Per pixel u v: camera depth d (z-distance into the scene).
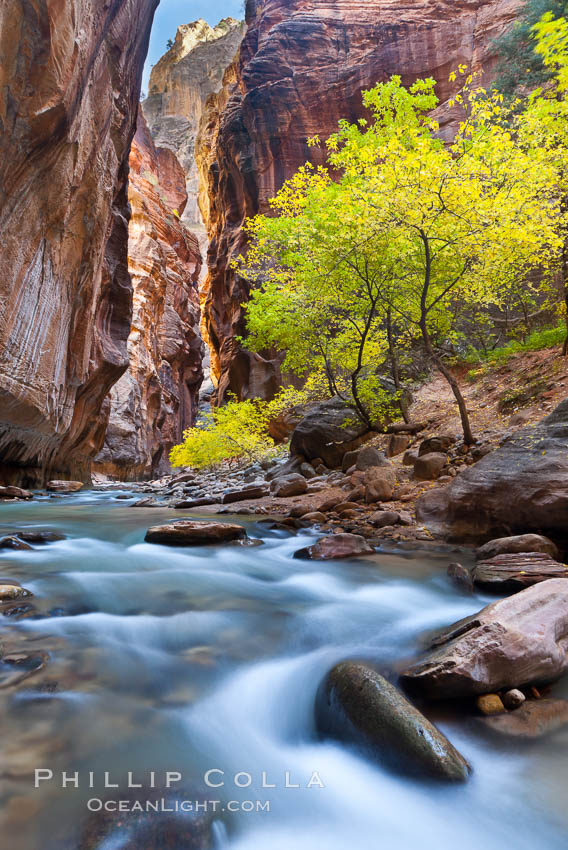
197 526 5.94
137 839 1.52
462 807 1.74
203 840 1.57
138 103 18.17
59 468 18.67
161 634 3.05
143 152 49.19
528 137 7.36
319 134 29.42
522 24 12.34
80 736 1.99
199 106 89.00
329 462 11.37
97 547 5.63
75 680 2.40
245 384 29.83
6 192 9.15
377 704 2.09
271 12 33.19
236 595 3.90
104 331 19.42
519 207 6.38
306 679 2.60
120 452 30.88
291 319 10.09
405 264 8.33
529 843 1.61
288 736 2.23
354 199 7.48
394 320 10.91
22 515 9.05
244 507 8.74
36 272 11.05
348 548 5.14
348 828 1.70
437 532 5.76
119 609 3.45
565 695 2.44
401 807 1.79
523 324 13.82
